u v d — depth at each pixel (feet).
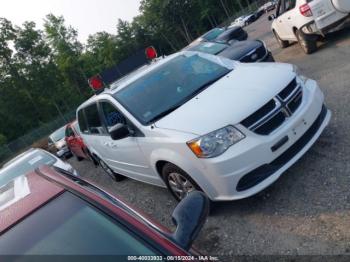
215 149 13.50
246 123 13.70
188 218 7.06
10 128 186.19
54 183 7.75
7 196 7.86
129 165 19.67
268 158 13.64
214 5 272.31
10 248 6.46
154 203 19.53
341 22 31.01
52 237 6.62
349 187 13.37
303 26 33.12
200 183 14.32
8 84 182.70
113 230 6.72
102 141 22.08
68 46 208.13
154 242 6.54
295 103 14.83
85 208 7.02
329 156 15.72
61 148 54.03
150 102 17.20
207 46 35.83
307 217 12.79
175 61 19.51
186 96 16.66
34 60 185.88
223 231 14.25
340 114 19.31
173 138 14.44
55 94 192.13
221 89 15.90
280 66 16.74
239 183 13.57
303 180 14.90
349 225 11.53
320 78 26.66
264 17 144.25
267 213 13.99
